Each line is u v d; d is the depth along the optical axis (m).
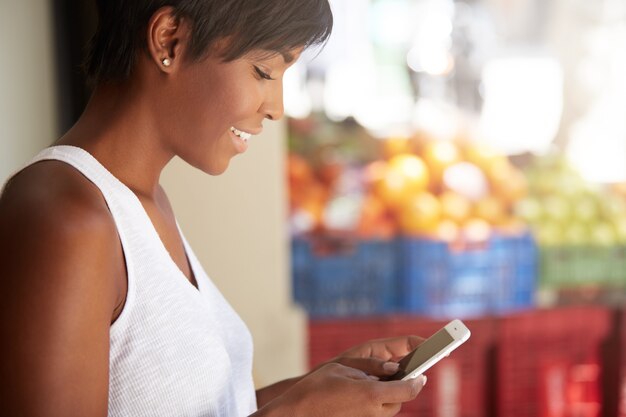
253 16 0.84
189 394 0.87
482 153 3.65
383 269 3.43
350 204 3.49
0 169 1.61
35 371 0.70
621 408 3.42
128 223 0.84
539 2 3.69
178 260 1.02
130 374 0.83
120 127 0.88
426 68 3.63
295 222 3.44
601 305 3.49
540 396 3.38
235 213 2.72
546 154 3.73
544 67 3.72
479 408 3.36
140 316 0.84
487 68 3.69
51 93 2.03
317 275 3.40
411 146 3.63
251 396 1.11
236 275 2.75
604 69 3.76
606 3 3.74
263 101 0.90
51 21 2.04
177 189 2.68
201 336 0.90
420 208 3.45
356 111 3.60
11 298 0.71
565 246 3.58
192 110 0.87
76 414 0.72
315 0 0.88
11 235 0.73
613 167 3.75
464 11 3.64
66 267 0.72
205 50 0.84
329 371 0.88
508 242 3.44
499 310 3.44
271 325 2.80
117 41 0.86
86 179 0.81
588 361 3.42
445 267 3.40
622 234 3.63
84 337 0.72
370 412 0.83
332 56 3.57
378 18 3.58
